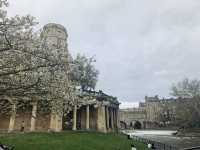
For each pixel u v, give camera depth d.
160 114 162.88
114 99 76.62
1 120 48.78
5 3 15.85
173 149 45.69
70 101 21.92
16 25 15.96
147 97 187.12
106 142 45.12
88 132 54.16
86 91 61.28
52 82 18.08
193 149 47.62
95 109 65.25
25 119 48.53
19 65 16.84
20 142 35.16
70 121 60.66
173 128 134.88
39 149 32.88
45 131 47.03
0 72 16.89
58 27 68.19
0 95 17.30
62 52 18.30
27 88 16.92
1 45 16.14
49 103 20.00
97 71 74.62
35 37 18.02
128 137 58.62
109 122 72.62
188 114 106.12
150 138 74.31
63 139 41.41
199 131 94.31
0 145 27.61
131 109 188.88
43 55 17.14
